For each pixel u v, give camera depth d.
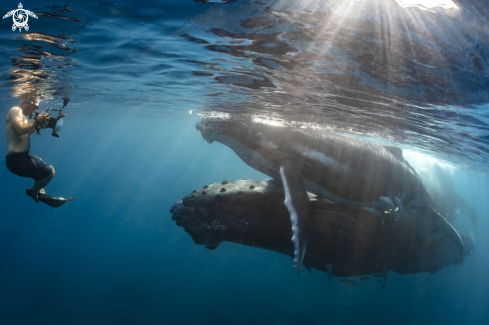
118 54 7.11
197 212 6.74
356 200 6.05
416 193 6.92
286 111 9.60
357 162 5.89
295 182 5.30
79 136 95.81
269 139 5.74
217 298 30.17
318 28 4.14
